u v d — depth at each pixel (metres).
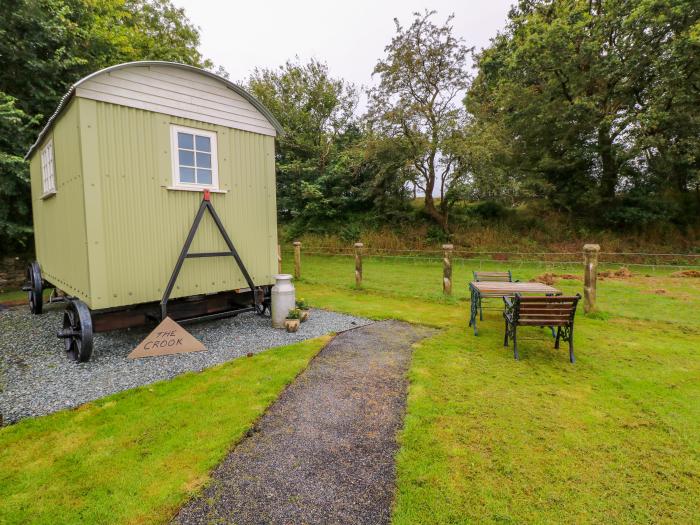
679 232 14.55
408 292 8.43
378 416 2.97
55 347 4.82
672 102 12.42
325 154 20.02
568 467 2.35
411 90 15.38
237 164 5.51
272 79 20.62
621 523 1.91
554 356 4.35
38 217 6.85
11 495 2.09
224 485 2.17
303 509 2.00
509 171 15.57
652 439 2.65
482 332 5.35
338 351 4.52
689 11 11.17
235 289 5.59
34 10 9.06
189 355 4.41
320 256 16.91
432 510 1.99
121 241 4.36
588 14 13.16
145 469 2.31
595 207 15.85
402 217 18.30
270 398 3.24
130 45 12.80
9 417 2.98
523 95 14.94
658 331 5.32
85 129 4.04
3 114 8.08
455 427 2.79
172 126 4.75
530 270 12.14
